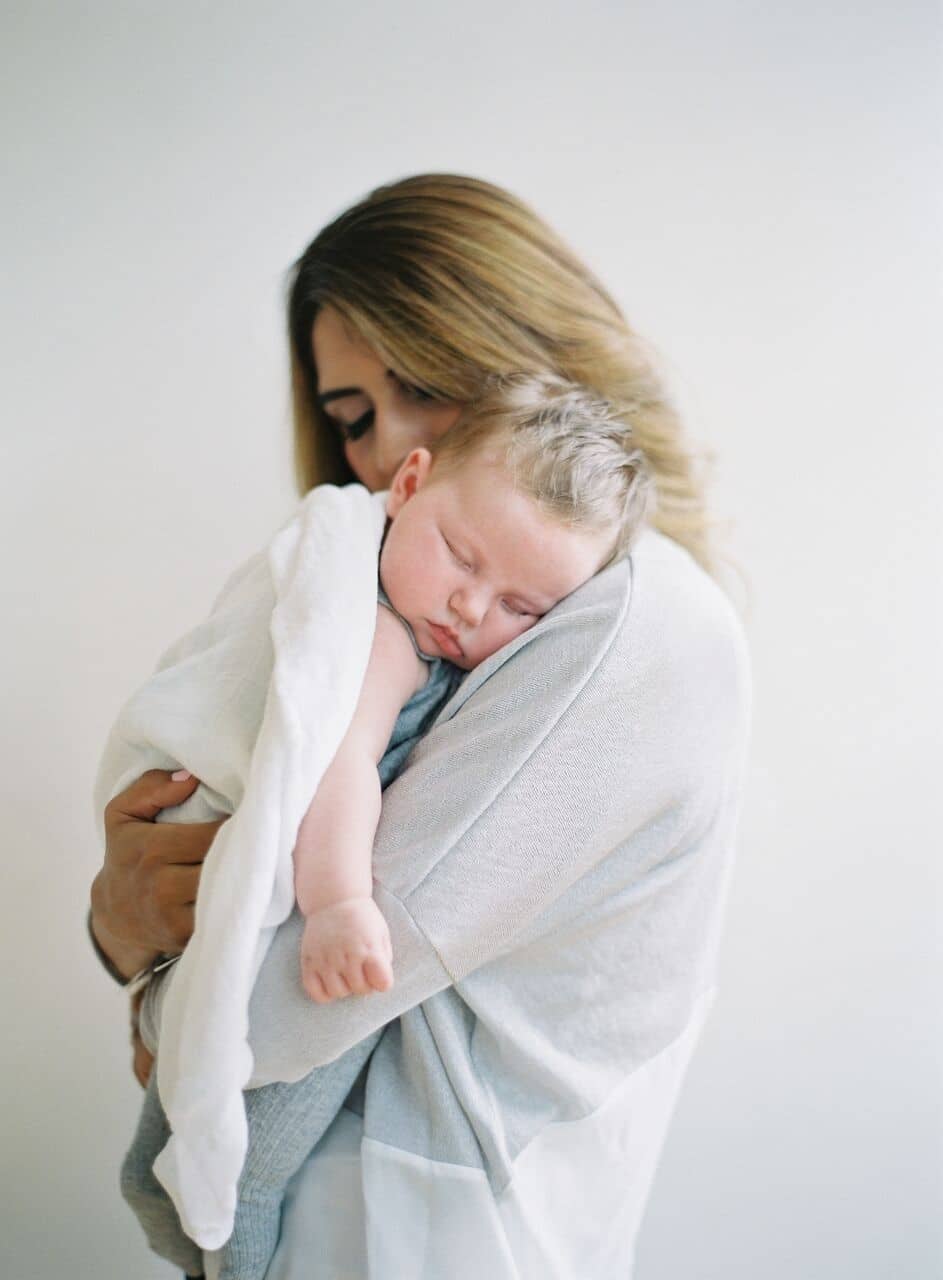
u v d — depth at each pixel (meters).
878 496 1.48
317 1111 0.92
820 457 1.47
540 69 1.45
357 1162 0.94
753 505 1.46
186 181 1.43
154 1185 1.12
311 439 1.41
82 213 1.43
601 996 0.96
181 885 0.91
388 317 1.26
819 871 1.48
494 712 0.86
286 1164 0.93
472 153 1.44
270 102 1.43
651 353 1.43
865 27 1.47
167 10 1.43
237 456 1.44
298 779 0.81
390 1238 0.89
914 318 1.48
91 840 1.47
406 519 0.98
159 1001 0.96
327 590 0.90
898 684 1.48
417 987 0.84
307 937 0.82
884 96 1.47
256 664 0.92
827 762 1.48
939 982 1.49
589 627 0.87
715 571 1.45
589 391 1.17
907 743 1.49
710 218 1.46
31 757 1.46
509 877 0.84
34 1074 1.46
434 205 1.31
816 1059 1.48
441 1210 0.89
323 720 0.84
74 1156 1.46
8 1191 1.45
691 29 1.45
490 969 0.93
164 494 1.45
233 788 0.89
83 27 1.43
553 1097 0.94
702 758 0.91
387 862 0.84
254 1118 0.92
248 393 1.43
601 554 0.97
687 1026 1.04
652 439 1.38
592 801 0.85
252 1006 0.85
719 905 1.03
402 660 0.96
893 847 1.49
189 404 1.44
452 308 1.26
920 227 1.48
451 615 0.96
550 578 0.95
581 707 0.84
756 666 1.46
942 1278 1.49
